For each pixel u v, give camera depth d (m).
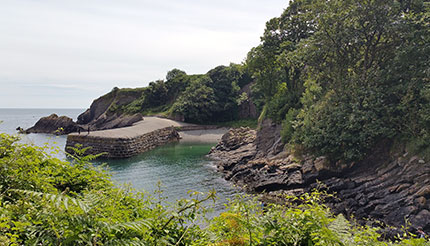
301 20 42.78
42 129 81.44
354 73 26.39
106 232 2.38
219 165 34.88
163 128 60.88
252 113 84.25
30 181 3.29
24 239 2.42
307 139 24.52
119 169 34.62
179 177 29.81
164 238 2.80
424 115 18.84
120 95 112.31
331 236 2.88
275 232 3.13
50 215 2.39
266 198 21.23
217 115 85.31
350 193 19.52
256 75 52.91
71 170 4.34
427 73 19.78
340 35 25.36
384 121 21.52
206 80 87.69
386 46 25.36
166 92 100.81
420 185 16.95
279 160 27.73
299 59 30.70
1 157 3.53
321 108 26.08
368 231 3.40
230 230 3.14
